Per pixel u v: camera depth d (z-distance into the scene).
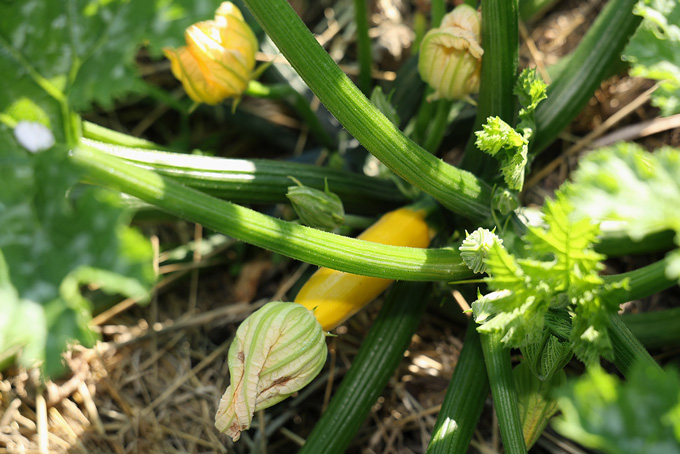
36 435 0.71
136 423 0.74
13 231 0.47
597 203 0.46
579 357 0.52
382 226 0.69
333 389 0.78
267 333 0.57
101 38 0.51
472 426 0.63
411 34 0.95
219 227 0.54
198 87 0.70
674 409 0.41
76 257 0.46
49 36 0.51
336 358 0.79
